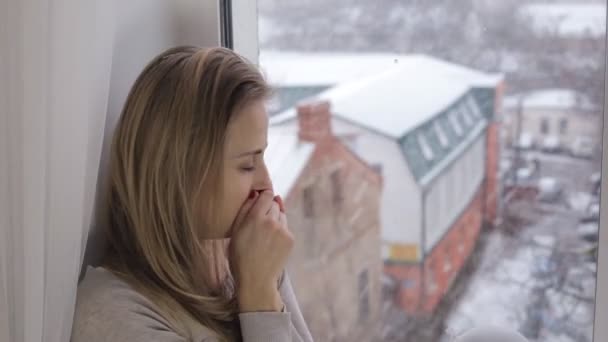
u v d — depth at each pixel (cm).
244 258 100
